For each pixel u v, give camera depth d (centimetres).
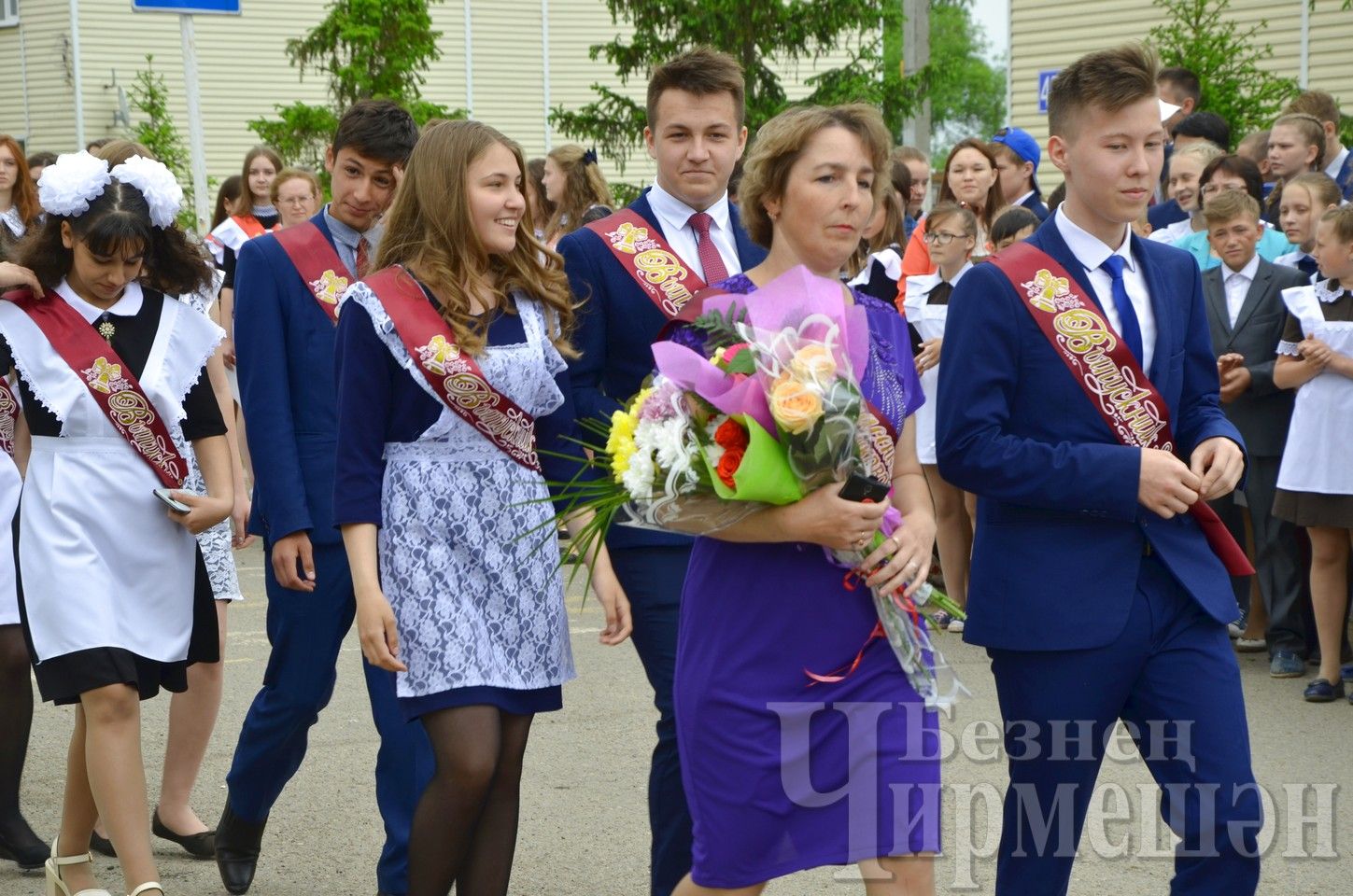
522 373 343
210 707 457
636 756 546
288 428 421
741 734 294
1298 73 1371
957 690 301
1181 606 328
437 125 347
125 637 378
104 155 447
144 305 393
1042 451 321
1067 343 329
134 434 382
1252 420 649
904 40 1504
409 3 1545
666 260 392
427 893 330
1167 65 1102
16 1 2386
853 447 284
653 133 404
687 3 1447
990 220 818
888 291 700
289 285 429
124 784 369
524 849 455
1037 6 1481
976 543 342
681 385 283
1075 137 330
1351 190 763
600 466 325
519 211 346
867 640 296
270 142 1606
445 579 337
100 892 394
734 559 298
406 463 342
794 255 310
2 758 448
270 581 427
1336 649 606
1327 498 593
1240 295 656
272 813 494
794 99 1922
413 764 409
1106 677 324
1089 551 326
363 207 432
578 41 2478
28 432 427
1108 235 338
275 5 2362
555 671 348
